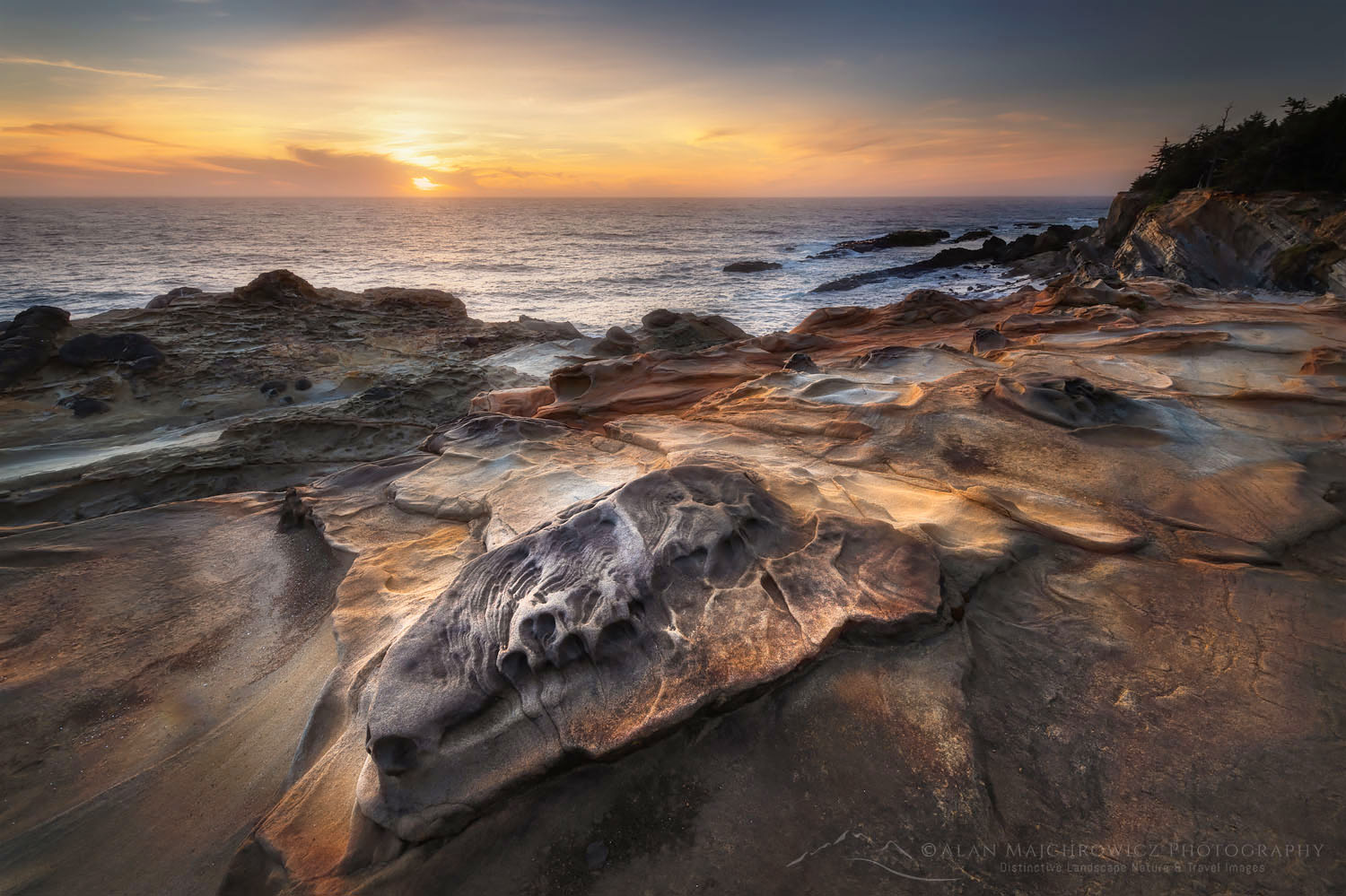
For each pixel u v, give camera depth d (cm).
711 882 200
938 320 1222
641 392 772
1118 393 559
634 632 261
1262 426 508
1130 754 229
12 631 362
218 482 694
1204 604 305
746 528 318
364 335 1436
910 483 439
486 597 282
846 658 273
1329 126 2797
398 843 218
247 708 312
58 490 630
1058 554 350
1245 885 186
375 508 480
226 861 241
